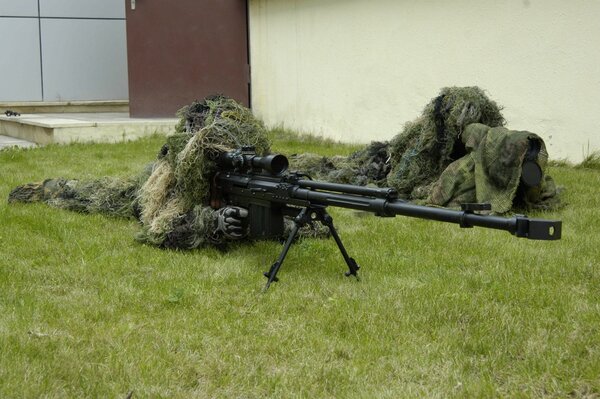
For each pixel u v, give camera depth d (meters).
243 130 6.59
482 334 4.39
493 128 7.84
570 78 10.30
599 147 10.02
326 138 15.40
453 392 3.69
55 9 20.30
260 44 17.61
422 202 8.05
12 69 20.08
